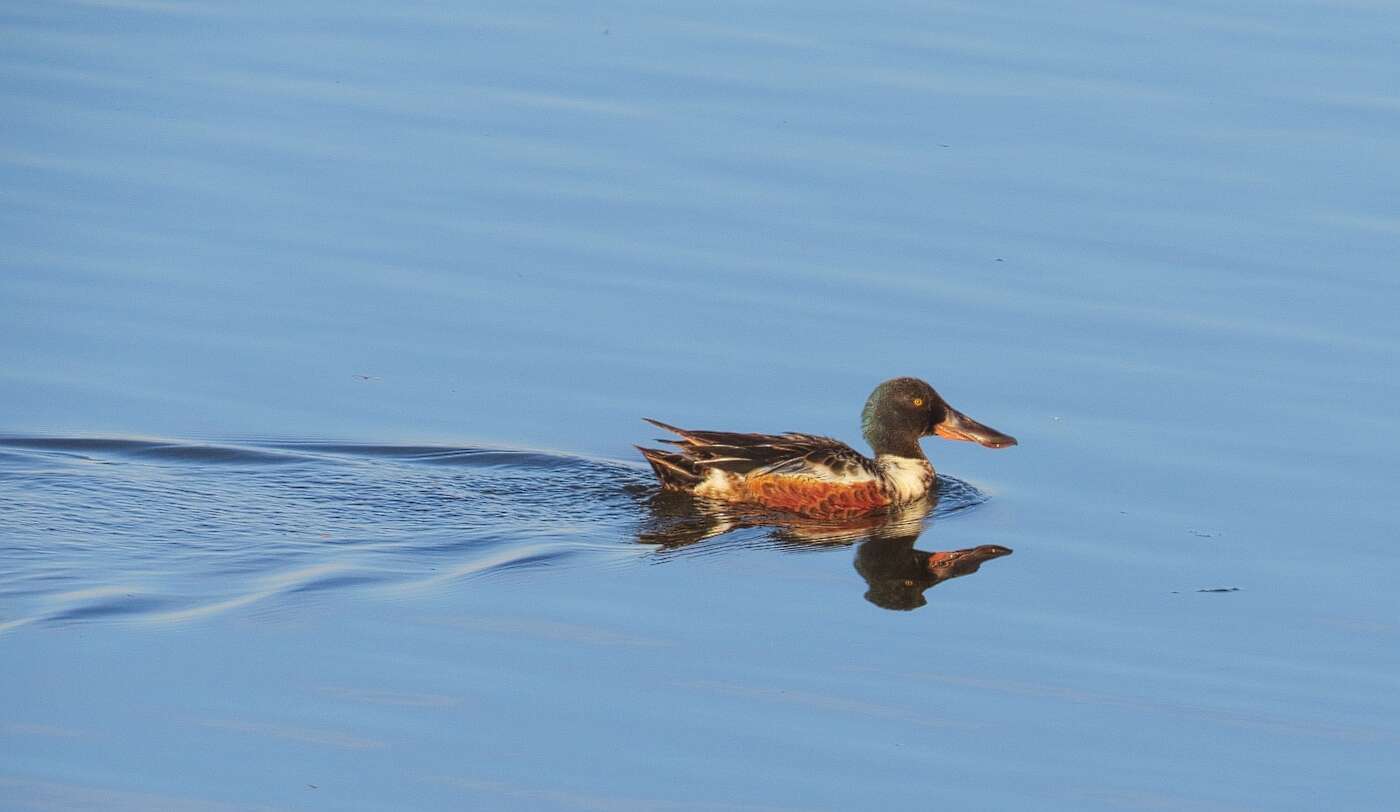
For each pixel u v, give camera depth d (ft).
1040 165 75.82
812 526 53.98
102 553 48.75
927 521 54.75
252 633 44.39
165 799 37.29
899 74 84.23
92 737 39.42
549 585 48.34
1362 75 83.97
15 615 44.70
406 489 54.70
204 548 49.44
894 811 38.22
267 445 57.00
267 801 37.45
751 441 56.08
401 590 47.37
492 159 76.18
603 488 55.72
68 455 55.62
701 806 38.14
